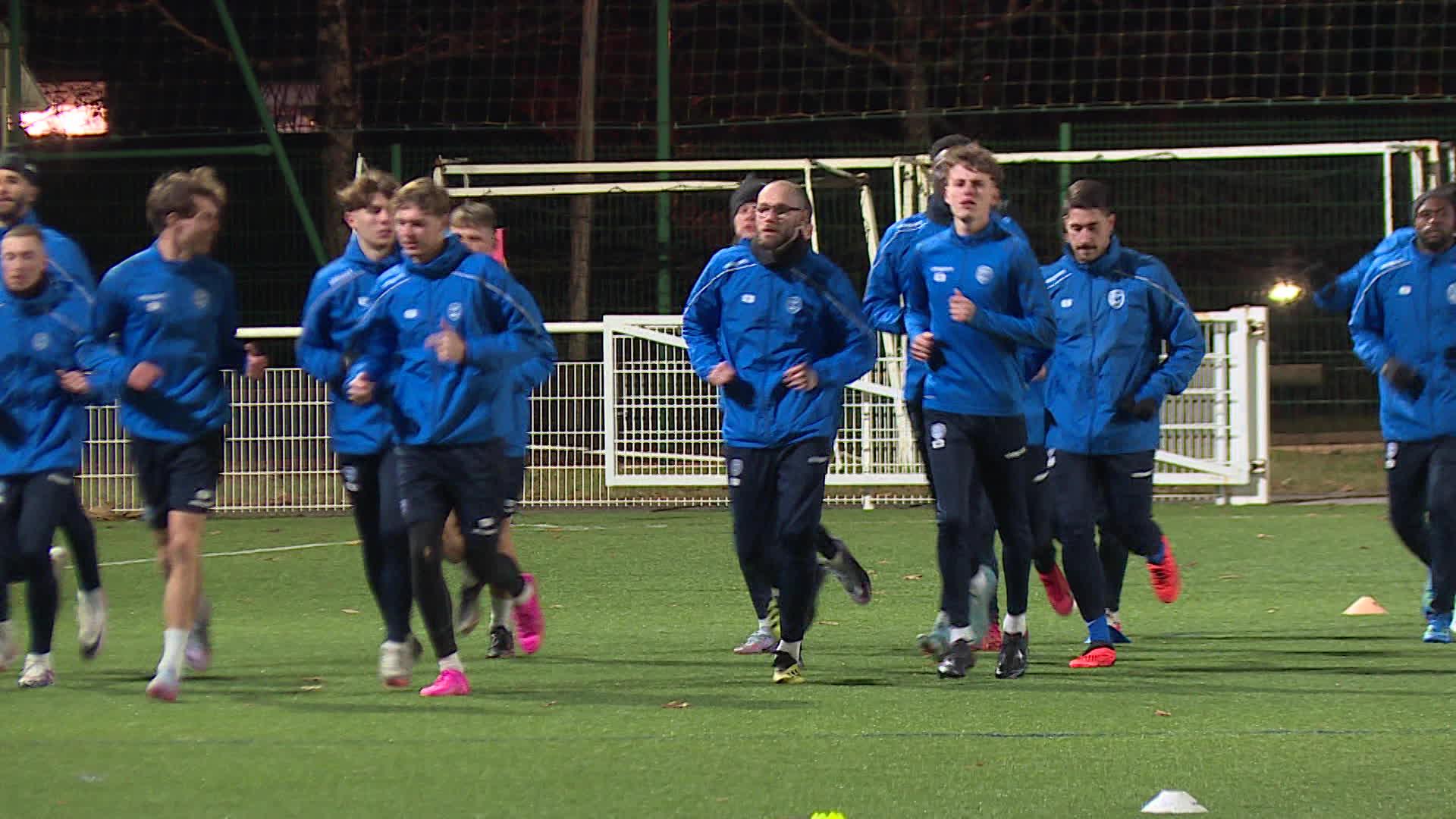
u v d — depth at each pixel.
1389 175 52.34
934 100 90.88
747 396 25.14
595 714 22.58
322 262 65.06
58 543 45.50
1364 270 30.14
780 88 92.38
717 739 20.81
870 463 51.28
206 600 26.02
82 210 70.88
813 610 25.77
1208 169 72.19
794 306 24.88
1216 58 96.31
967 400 24.91
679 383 51.75
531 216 75.94
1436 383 29.22
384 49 88.50
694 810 17.27
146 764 19.52
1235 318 51.69
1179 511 50.53
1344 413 69.12
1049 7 94.94
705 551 42.66
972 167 24.62
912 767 19.11
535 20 91.38
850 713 22.61
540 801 17.66
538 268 75.00
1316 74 82.75
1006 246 24.73
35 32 83.69
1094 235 27.05
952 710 22.80
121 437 50.53
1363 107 94.25
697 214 76.19
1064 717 22.25
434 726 21.73
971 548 25.81
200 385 24.58
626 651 28.91
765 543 25.95
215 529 48.09
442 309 23.44
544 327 24.36
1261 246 70.31
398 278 23.66
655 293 74.12
